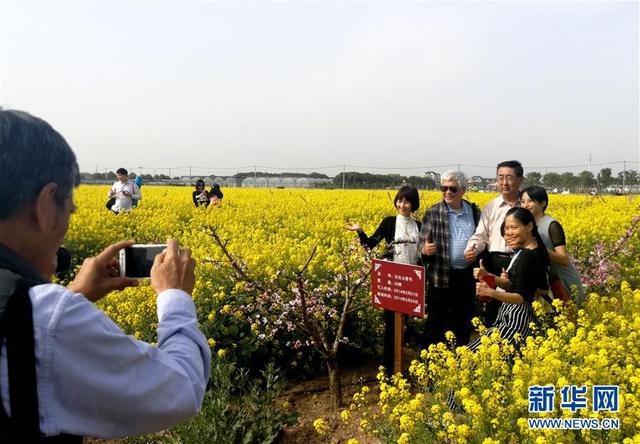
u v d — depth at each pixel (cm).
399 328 437
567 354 336
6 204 123
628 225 936
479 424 275
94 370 118
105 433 123
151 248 190
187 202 1841
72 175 136
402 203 511
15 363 109
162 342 144
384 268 438
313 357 509
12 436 109
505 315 410
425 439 287
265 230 1101
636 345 354
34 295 116
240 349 461
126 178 1355
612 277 610
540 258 399
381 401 352
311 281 552
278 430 376
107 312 486
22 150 124
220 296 480
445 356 348
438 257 505
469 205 531
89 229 982
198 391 137
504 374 323
